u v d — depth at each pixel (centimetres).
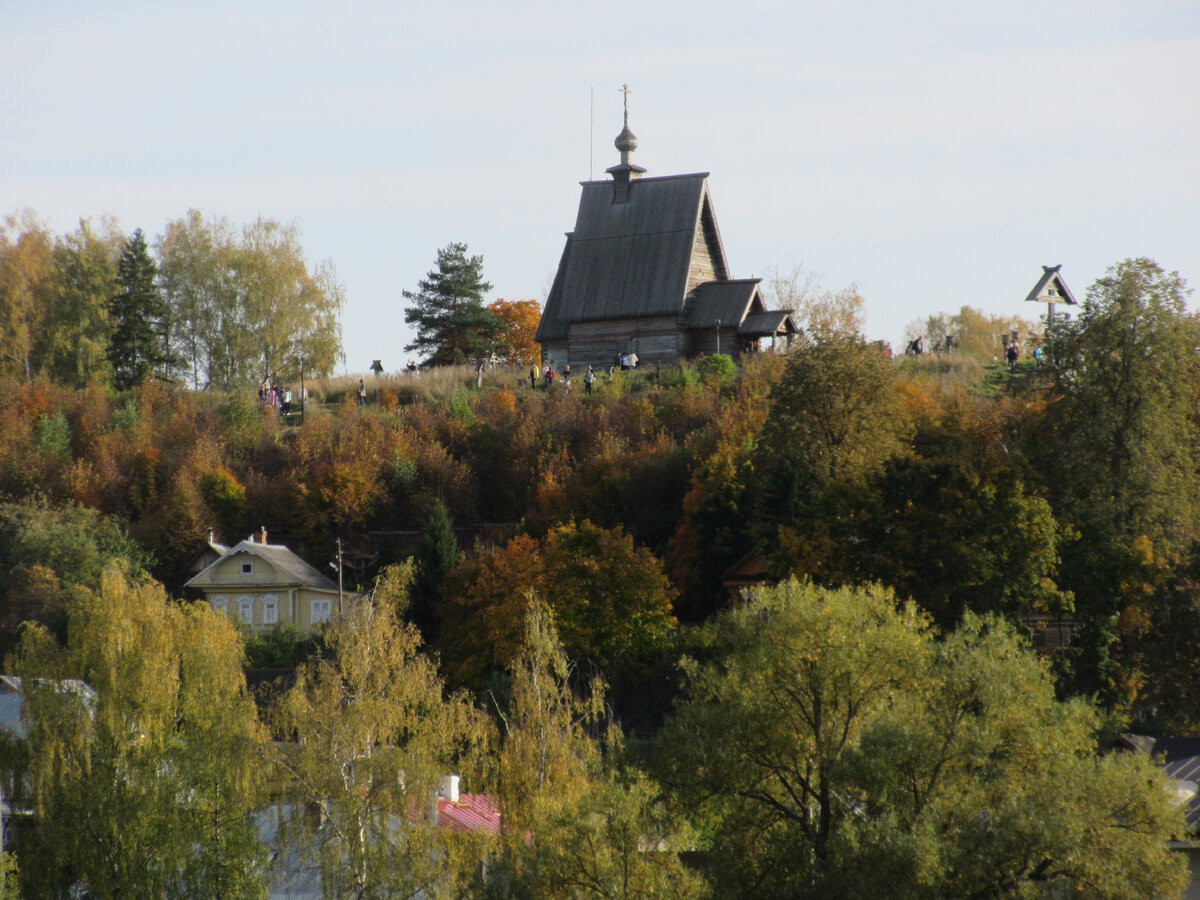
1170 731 17575
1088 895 9788
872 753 10588
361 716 12838
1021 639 12219
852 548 19275
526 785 12306
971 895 9981
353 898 11900
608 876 10350
